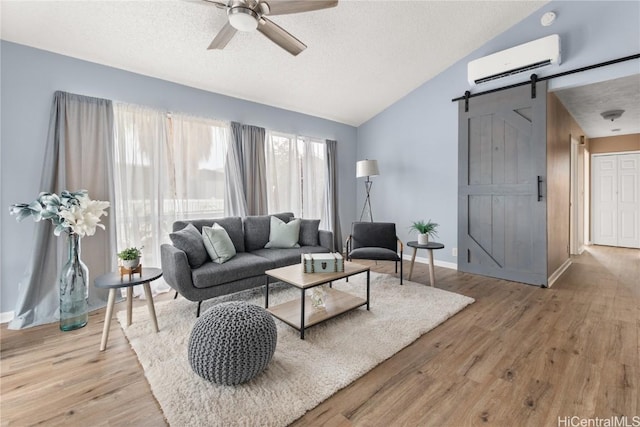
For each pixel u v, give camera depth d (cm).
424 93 468
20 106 263
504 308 282
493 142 383
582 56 319
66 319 241
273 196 454
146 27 271
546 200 344
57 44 273
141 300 308
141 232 328
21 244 266
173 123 354
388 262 480
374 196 555
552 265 366
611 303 291
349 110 516
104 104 301
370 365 186
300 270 266
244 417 143
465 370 183
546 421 141
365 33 334
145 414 148
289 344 212
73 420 144
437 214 461
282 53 338
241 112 417
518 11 345
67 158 280
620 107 412
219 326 166
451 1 312
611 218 604
